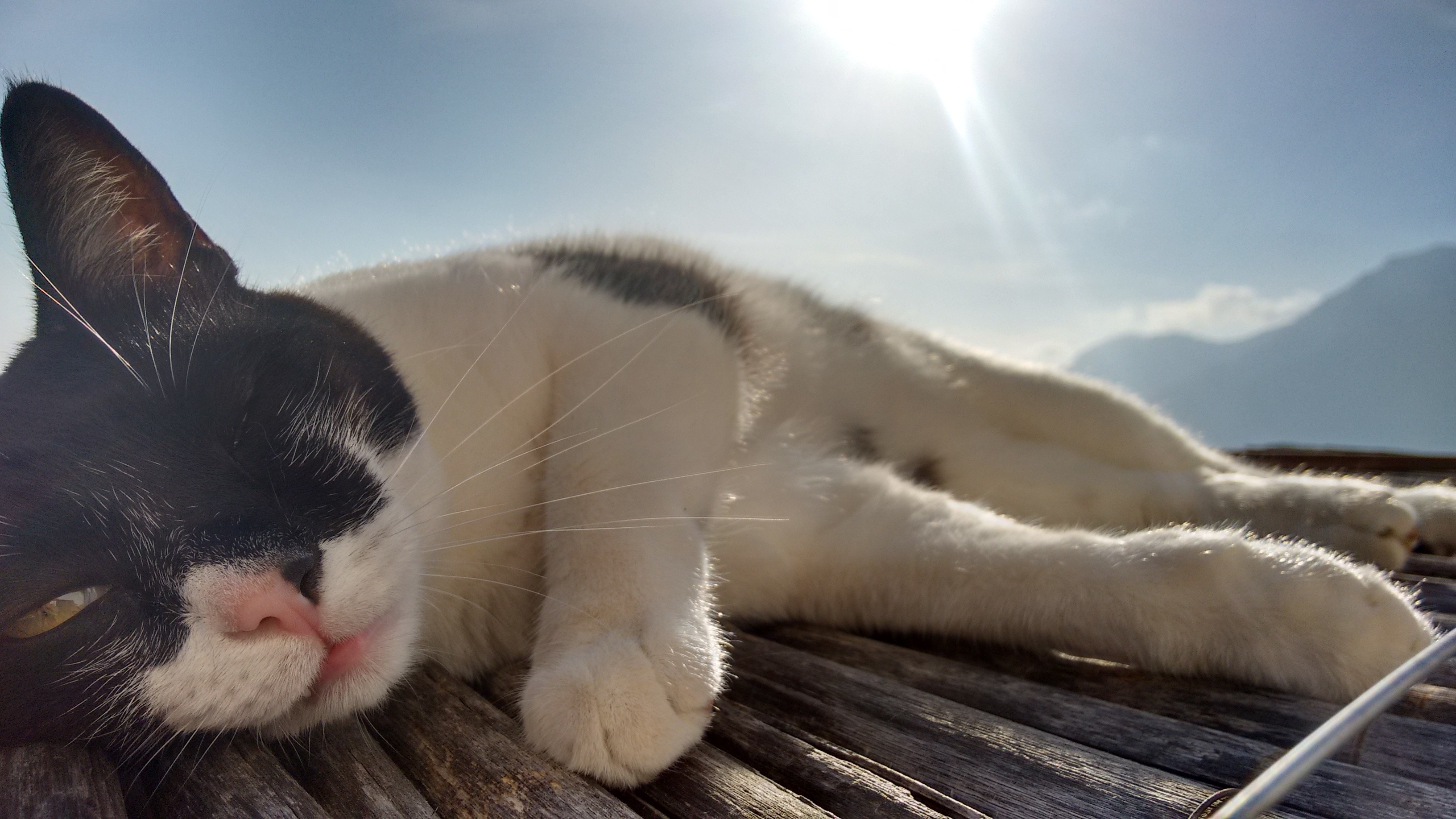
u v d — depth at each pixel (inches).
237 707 7.5
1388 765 6.7
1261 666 8.1
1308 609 8.0
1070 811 6.2
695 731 7.2
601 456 9.9
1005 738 7.2
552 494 10.0
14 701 7.1
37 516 7.1
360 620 8.0
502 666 10.6
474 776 6.9
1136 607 8.9
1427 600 11.4
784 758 7.2
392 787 6.9
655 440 10.3
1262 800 4.2
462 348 11.1
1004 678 8.8
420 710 8.5
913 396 17.1
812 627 11.5
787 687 8.8
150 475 7.5
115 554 7.2
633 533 8.9
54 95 8.6
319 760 7.7
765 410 14.7
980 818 6.2
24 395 7.8
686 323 12.5
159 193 9.3
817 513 11.8
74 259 8.6
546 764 6.9
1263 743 7.0
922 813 6.1
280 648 7.5
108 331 8.4
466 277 12.2
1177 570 8.8
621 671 7.2
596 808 6.2
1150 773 6.4
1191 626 8.5
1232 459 17.7
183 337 8.4
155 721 7.4
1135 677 8.8
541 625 8.8
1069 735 7.5
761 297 16.8
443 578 10.2
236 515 7.6
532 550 10.9
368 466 8.8
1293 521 13.5
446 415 10.6
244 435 8.3
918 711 7.8
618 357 11.5
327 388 9.1
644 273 14.0
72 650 7.1
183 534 7.4
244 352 8.7
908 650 10.0
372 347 10.2
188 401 8.1
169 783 7.3
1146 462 16.2
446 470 10.5
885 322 18.7
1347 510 13.0
